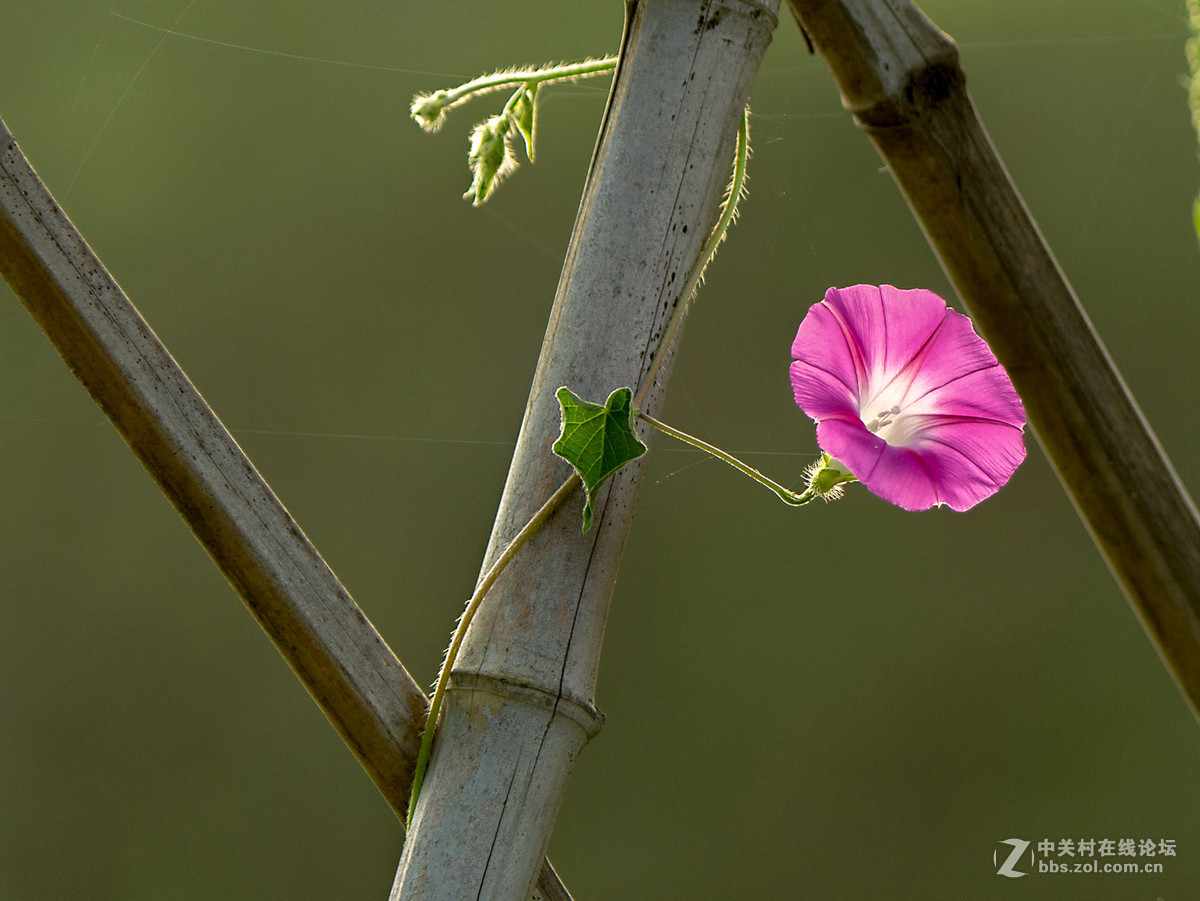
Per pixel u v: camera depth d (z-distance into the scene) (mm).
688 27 2279
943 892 6141
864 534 7035
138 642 7105
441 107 2311
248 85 7285
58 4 7242
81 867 6496
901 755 6484
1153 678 6488
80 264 2287
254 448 6938
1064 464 2240
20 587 7133
